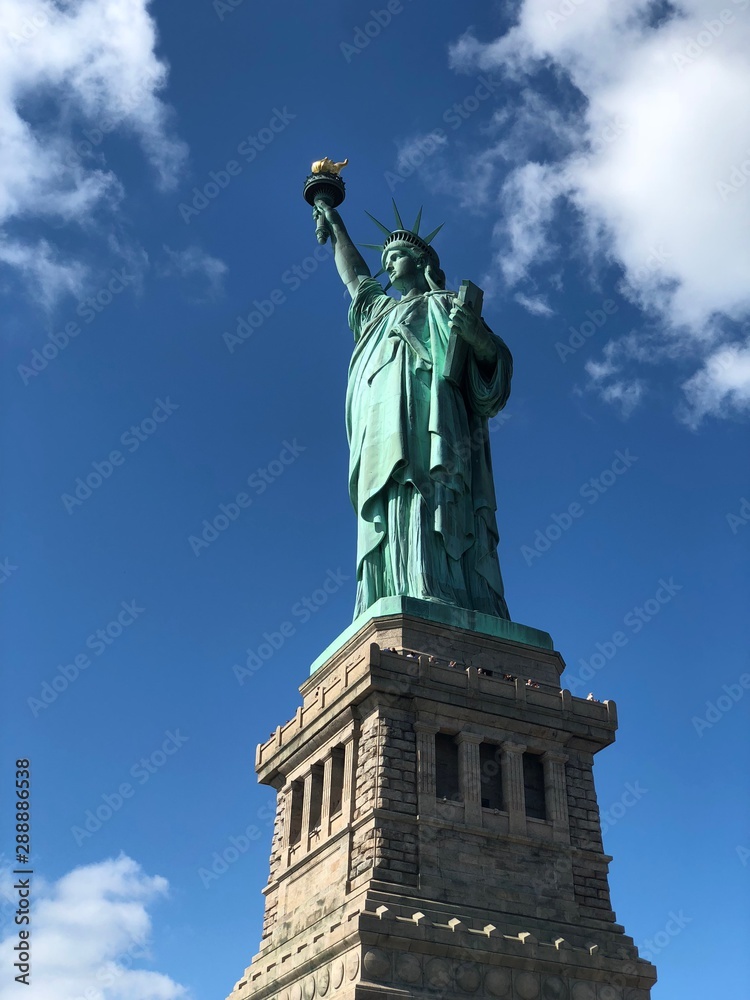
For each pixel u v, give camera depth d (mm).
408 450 88250
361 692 75625
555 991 69062
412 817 72000
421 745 74812
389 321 97062
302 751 82375
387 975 65188
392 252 102625
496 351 93000
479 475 91688
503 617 87750
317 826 79062
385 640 79812
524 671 82688
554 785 77812
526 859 74125
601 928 73625
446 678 77000
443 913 68938
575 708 80312
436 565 85812
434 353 93312
